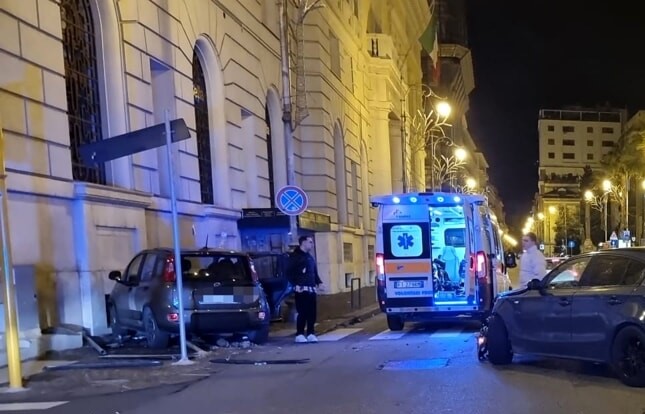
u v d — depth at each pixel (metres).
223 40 19.14
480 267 12.91
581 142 168.62
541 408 6.57
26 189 10.69
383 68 39.72
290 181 16.66
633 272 7.62
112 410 7.04
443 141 67.25
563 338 8.10
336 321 15.80
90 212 12.19
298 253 12.40
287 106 16.73
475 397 7.12
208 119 18.73
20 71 10.83
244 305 11.26
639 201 77.06
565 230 126.38
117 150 10.05
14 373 8.16
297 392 7.73
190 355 10.42
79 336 11.20
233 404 7.22
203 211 17.03
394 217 13.38
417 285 13.16
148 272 11.62
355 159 34.16
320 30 27.47
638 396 6.93
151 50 15.16
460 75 98.88
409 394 7.38
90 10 13.64
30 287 10.35
